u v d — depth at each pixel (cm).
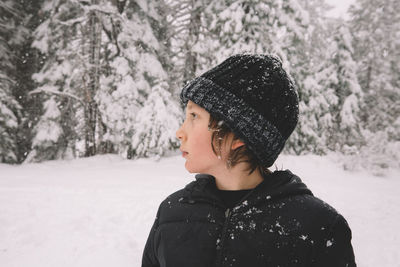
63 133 1241
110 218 454
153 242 80
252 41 1058
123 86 1159
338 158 1138
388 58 2009
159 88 1159
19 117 1273
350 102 1457
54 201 528
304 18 1087
